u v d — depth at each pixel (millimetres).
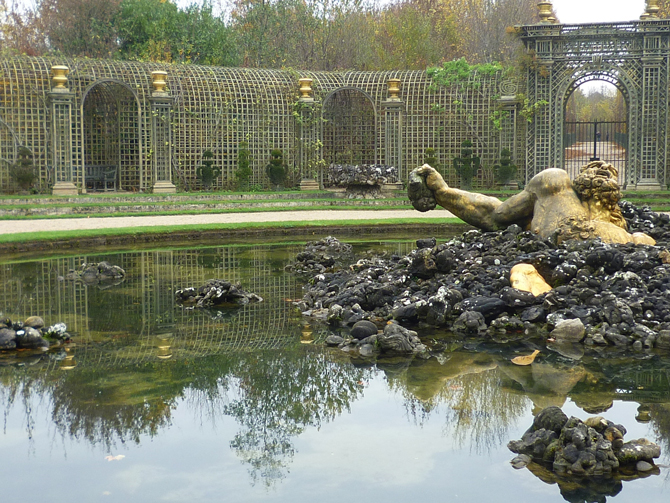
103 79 24188
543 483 4348
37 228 16828
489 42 46219
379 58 43875
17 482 4324
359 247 15375
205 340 7574
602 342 7457
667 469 4539
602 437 4703
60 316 8641
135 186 26328
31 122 23500
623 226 10195
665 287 8195
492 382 6176
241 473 4465
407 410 5508
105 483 4324
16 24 40969
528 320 8180
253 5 43781
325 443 4914
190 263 13070
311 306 9406
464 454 4746
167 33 40625
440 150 28250
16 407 5496
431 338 7816
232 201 23422
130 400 5676
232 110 27219
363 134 29312
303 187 27766
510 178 26922
